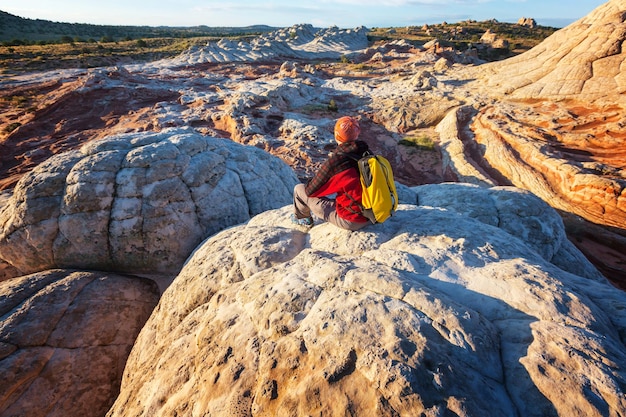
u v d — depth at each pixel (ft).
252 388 8.81
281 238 15.66
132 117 98.73
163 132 29.14
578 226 54.90
